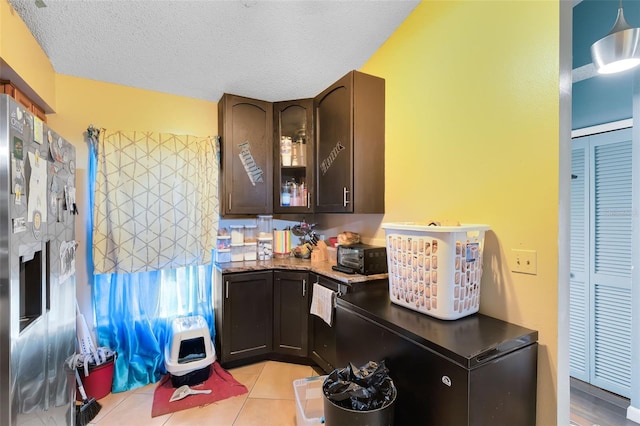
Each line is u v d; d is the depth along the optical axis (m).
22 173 1.17
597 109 2.33
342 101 2.21
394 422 1.26
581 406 2.08
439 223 1.55
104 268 2.29
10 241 1.09
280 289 2.57
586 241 2.38
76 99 2.36
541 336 1.26
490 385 1.06
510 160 1.41
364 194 2.16
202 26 1.86
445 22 1.73
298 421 1.66
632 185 1.96
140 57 2.16
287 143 2.80
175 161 2.53
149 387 2.24
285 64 2.31
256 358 2.60
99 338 2.32
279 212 2.78
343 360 1.65
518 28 1.38
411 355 1.21
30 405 1.23
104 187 2.30
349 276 2.07
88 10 1.68
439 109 1.77
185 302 2.63
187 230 2.56
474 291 1.43
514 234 1.38
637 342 1.93
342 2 1.74
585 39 2.11
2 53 1.49
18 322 1.13
